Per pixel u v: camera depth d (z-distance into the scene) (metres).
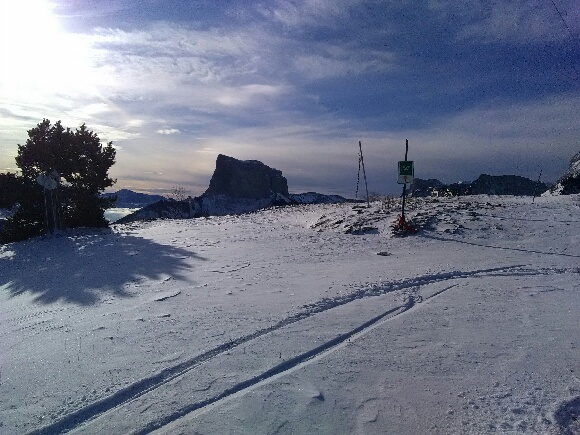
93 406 4.32
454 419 4.03
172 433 3.85
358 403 4.29
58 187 20.78
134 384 4.71
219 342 5.84
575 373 4.86
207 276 10.13
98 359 5.42
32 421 4.11
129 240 16.47
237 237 16.41
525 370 4.95
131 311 7.48
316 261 11.66
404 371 4.94
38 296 9.27
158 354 5.50
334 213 20.08
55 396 4.54
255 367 5.08
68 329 6.71
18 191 20.67
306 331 6.23
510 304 7.45
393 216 17.28
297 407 4.21
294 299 7.86
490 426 3.92
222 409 4.20
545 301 7.63
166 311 7.38
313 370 4.97
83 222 22.36
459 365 5.08
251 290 8.67
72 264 12.64
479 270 10.09
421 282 9.12
